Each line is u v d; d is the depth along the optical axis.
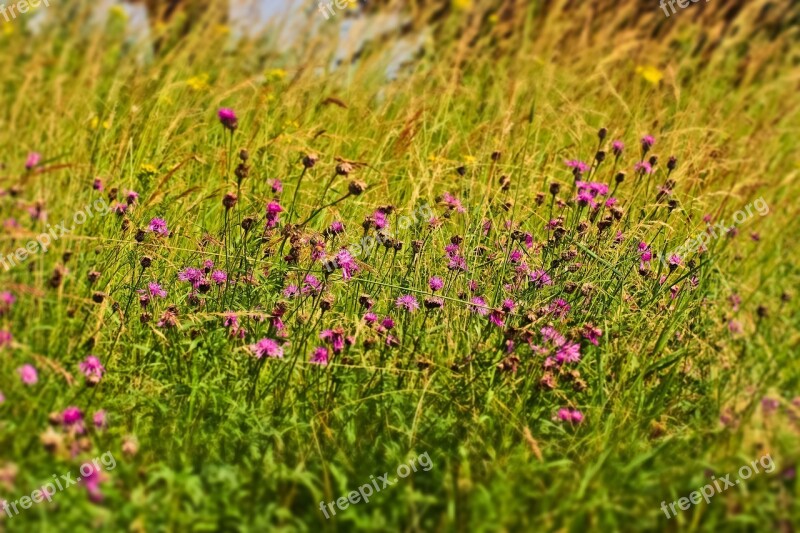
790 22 9.86
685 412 3.40
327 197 4.78
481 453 3.01
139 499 2.48
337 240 3.92
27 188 3.65
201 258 3.79
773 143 6.40
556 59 7.18
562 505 2.64
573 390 3.31
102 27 5.92
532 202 4.64
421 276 3.89
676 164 4.86
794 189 6.01
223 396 3.04
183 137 5.12
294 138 4.85
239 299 3.56
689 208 4.81
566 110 5.66
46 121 4.49
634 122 5.75
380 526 2.56
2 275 3.14
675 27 8.20
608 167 5.32
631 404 3.29
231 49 6.49
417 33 6.46
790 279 4.86
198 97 5.50
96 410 2.96
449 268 3.75
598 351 3.44
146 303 3.43
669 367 3.58
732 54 8.23
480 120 6.28
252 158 4.84
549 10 8.35
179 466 2.82
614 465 2.93
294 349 3.31
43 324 3.16
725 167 5.29
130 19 5.84
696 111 5.85
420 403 2.95
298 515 2.69
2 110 4.99
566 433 3.07
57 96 4.67
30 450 2.68
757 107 7.46
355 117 5.79
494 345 3.41
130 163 4.46
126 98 5.40
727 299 4.18
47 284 3.25
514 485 2.79
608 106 6.37
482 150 4.94
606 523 2.65
